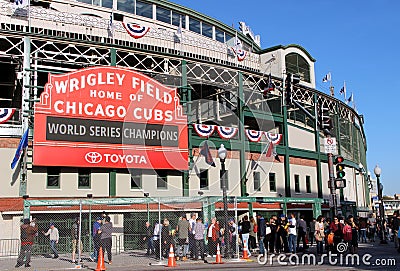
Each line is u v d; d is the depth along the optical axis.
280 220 22.17
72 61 27.05
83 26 29.48
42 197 24.73
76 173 25.97
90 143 25.78
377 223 40.03
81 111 25.78
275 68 39.72
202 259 18.50
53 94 25.25
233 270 14.53
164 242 18.86
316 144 39.94
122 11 35.56
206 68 32.28
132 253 22.77
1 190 23.97
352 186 47.31
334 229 20.41
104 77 26.69
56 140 24.95
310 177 38.56
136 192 27.30
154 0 37.00
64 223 24.33
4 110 24.69
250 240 22.41
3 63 30.50
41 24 28.48
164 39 32.06
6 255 21.47
